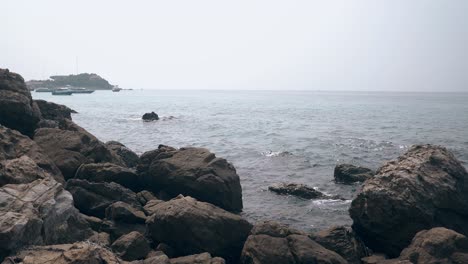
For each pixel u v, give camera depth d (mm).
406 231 15055
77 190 17422
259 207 21672
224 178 20469
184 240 14078
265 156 36469
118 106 118125
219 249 14125
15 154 17688
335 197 23109
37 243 11867
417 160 16734
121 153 26531
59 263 10094
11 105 22953
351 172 27062
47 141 21719
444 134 53469
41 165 17781
